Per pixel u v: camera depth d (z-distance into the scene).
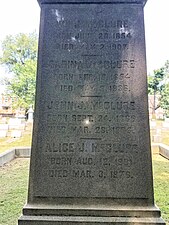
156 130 5.44
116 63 1.07
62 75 1.07
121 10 1.10
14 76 12.85
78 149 1.01
